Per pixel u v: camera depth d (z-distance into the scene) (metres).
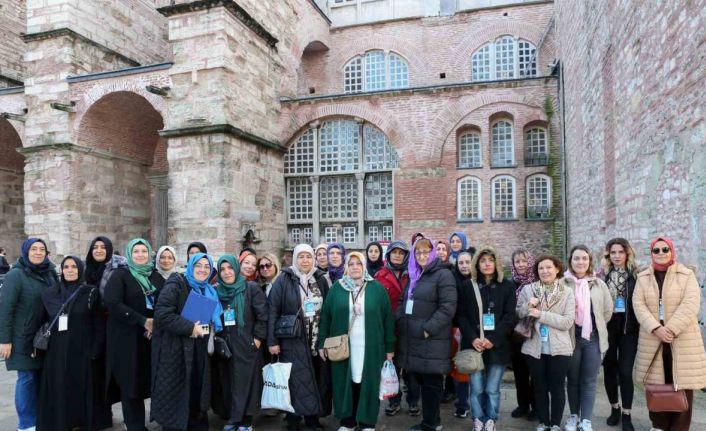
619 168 10.82
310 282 6.67
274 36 20.08
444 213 18.84
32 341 6.32
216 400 6.51
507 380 8.54
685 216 7.39
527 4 24.27
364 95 19.53
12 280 6.27
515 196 18.66
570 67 16.48
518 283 6.92
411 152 19.12
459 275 6.46
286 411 6.59
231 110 17.16
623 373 6.14
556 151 18.25
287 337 6.30
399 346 6.33
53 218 18.52
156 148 22.98
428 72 25.47
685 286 5.49
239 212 17.38
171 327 5.85
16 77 23.30
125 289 6.27
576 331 6.01
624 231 10.48
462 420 6.80
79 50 19.17
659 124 8.38
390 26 25.98
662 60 8.21
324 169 20.36
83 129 18.83
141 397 6.30
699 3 6.84
